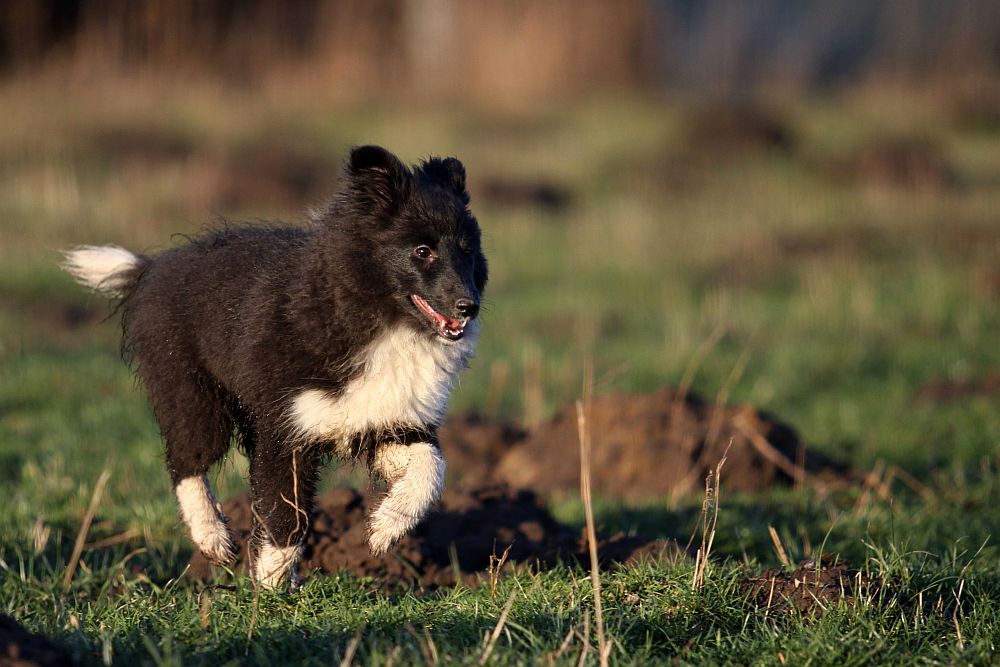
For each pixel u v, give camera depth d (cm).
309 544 784
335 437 731
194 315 773
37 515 927
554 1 3678
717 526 947
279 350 716
